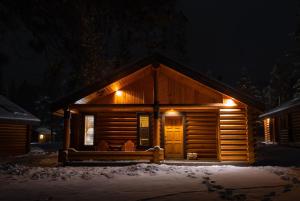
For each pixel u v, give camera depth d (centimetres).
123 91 1648
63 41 874
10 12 834
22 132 2383
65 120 1505
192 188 907
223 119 1553
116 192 865
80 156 1470
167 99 1611
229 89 1484
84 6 845
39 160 1794
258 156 1942
